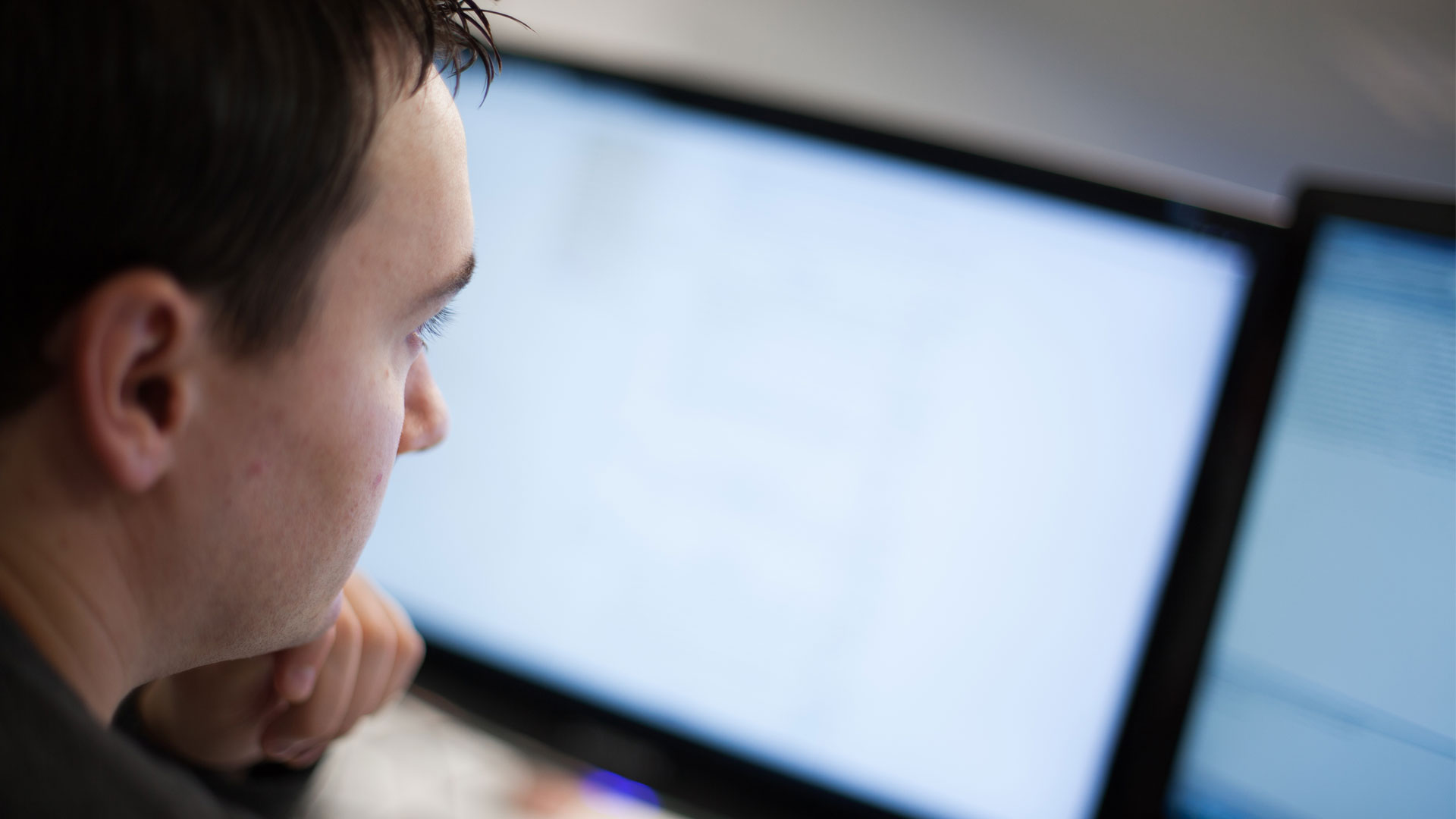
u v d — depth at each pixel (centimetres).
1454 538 46
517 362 57
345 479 31
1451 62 60
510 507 58
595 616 56
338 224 28
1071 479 50
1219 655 49
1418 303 47
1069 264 50
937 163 51
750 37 73
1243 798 48
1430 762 46
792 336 53
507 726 58
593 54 56
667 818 60
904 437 52
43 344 26
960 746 51
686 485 55
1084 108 68
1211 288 49
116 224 25
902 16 70
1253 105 65
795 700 53
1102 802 49
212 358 27
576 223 56
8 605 27
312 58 27
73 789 25
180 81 25
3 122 25
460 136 32
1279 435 49
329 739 50
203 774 48
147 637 30
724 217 54
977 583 51
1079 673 50
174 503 28
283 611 32
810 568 53
